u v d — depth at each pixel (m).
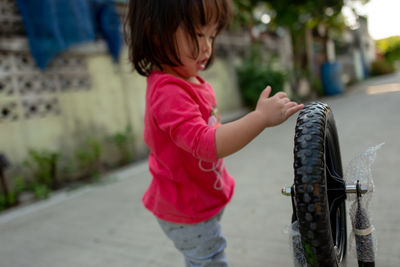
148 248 2.52
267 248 2.25
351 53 20.11
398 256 1.90
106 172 5.00
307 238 0.73
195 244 1.31
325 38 13.70
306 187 0.72
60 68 4.74
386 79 18.61
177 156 1.19
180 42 1.09
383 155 3.77
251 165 4.28
